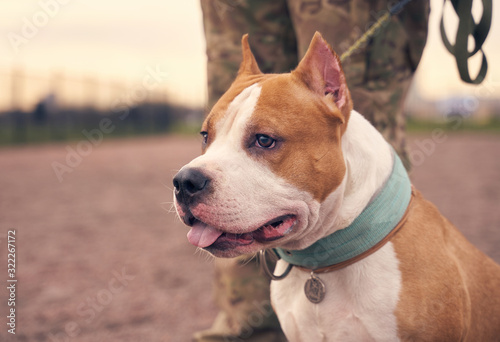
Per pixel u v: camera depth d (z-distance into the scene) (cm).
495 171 1120
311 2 278
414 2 276
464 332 228
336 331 226
